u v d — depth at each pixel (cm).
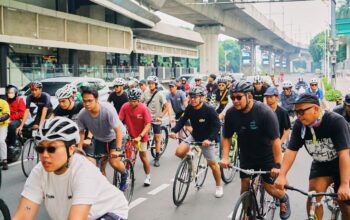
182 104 1099
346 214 400
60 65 2428
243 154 484
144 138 703
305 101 372
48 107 838
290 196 673
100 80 1392
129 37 3381
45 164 251
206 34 6297
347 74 4322
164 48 4438
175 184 607
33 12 2084
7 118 827
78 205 250
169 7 4597
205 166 718
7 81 1973
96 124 556
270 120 453
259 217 467
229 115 473
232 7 5597
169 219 564
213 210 604
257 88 945
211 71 6294
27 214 264
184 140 656
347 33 3381
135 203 634
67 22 2417
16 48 2278
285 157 403
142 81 1142
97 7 3309
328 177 409
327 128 380
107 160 585
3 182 760
